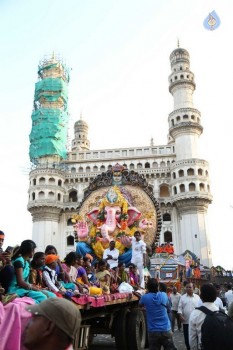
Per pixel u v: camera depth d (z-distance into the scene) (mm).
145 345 11492
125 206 16266
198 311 5582
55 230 60656
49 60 76500
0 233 7891
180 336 15289
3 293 5223
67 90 74875
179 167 60906
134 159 66188
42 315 2133
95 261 15664
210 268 50219
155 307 7449
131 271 13117
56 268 8242
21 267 5848
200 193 57781
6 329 4367
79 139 84125
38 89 72312
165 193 65125
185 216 58156
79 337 7180
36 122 70000
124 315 9758
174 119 67250
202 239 55969
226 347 4609
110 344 12602
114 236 15688
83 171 67000
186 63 72375
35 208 60781
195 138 65188
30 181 64125
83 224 16562
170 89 72438
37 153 68000
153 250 16094
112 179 17828
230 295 14641
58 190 62719
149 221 16016
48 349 2100
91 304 6988
